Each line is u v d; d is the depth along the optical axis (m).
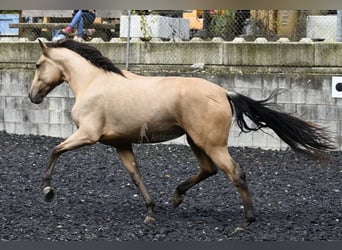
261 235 9.19
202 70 16.20
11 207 10.77
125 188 12.27
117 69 9.94
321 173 13.49
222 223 9.87
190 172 13.48
